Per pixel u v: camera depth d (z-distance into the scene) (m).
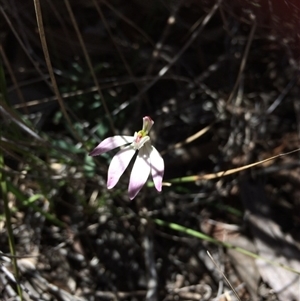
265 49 0.21
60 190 0.19
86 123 0.19
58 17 0.19
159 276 0.18
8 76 0.20
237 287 0.17
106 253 0.18
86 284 0.17
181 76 0.21
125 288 0.17
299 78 0.20
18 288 0.15
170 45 0.21
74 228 0.18
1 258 0.16
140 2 0.20
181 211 0.19
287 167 0.19
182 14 0.20
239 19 0.17
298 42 0.17
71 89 0.20
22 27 0.18
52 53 0.20
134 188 0.11
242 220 0.19
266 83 0.21
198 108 0.20
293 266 0.17
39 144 0.17
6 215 0.15
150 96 0.21
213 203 0.19
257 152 0.20
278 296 0.17
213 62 0.21
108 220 0.18
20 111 0.20
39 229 0.18
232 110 0.20
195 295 0.17
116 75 0.21
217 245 0.18
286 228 0.18
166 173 0.19
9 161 0.19
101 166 0.16
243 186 0.19
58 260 0.18
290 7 0.16
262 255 0.18
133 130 0.19
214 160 0.20
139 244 0.18
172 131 0.20
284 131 0.20
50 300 0.16
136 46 0.21
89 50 0.20
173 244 0.18
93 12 0.21
